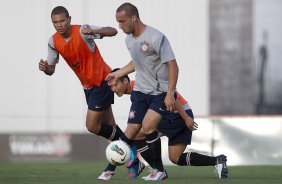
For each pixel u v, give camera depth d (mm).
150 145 26922
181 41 72750
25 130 75062
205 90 71688
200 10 71875
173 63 25891
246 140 48781
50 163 50469
